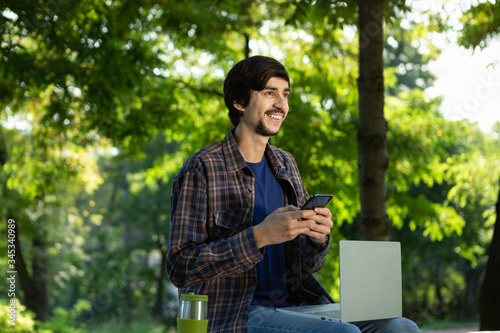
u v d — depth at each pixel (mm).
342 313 1713
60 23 6031
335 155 7328
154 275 23219
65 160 9156
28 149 9141
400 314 1918
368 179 4895
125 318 21203
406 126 8469
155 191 24438
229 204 1978
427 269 22969
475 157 9906
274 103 2064
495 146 16109
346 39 7785
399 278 1921
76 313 15477
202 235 1895
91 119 7164
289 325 1744
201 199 1928
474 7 5984
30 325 9195
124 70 6391
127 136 7246
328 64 8125
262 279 2010
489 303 4609
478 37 6039
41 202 12359
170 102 7422
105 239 23547
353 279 1755
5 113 8148
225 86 2137
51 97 7098
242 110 2102
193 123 7934
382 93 4949
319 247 2062
